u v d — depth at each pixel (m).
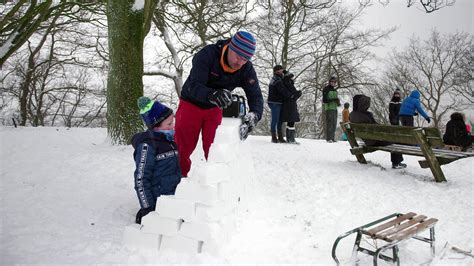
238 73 3.90
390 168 7.54
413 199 5.35
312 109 29.09
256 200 4.92
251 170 5.28
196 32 15.53
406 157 9.24
